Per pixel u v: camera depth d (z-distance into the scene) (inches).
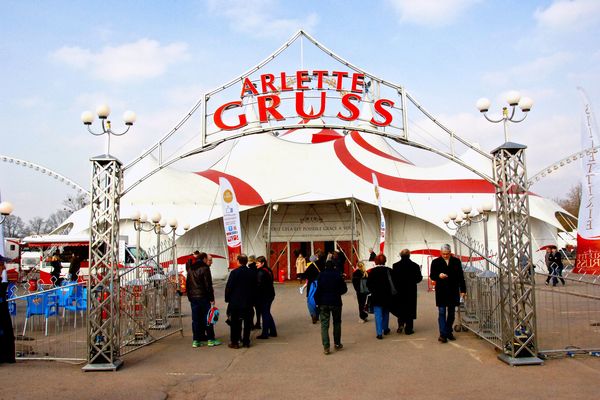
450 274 344.5
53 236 831.7
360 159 1027.3
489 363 284.0
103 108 305.3
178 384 253.0
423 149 334.0
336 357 307.1
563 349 305.1
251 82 351.6
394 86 344.2
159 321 427.5
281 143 1068.5
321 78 354.9
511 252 295.6
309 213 1008.9
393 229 995.9
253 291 346.0
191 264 355.6
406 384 245.6
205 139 333.4
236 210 657.6
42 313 401.7
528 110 309.6
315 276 444.1
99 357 288.2
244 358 309.0
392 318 472.4
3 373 275.9
